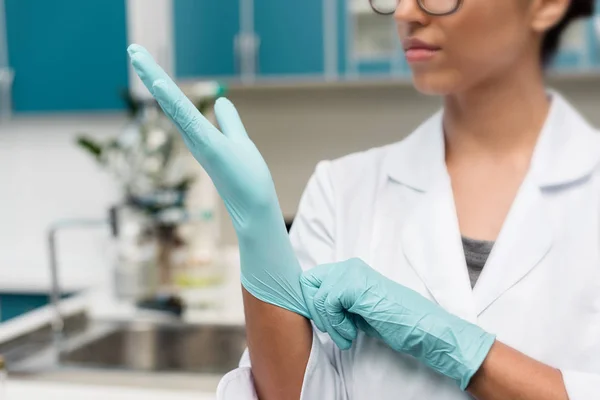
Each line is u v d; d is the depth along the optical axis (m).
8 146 2.88
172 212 1.95
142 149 2.03
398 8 0.71
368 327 0.73
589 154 0.79
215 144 0.65
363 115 2.77
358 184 0.89
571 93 2.59
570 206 0.76
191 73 2.45
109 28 2.49
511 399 0.65
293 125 2.82
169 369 1.32
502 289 0.73
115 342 1.67
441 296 0.75
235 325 1.66
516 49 0.74
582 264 0.73
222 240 2.71
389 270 0.80
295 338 0.71
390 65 2.32
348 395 0.78
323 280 0.71
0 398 1.22
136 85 2.49
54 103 2.56
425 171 0.84
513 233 0.75
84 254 2.82
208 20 2.42
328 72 2.36
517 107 0.79
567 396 0.64
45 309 1.78
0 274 2.57
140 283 1.87
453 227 0.78
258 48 2.39
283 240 0.69
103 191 2.82
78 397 1.25
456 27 0.70
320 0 2.34
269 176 0.68
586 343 0.70
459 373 0.66
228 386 0.72
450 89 0.73
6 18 2.55
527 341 0.71
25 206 2.89
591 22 2.16
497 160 0.81
